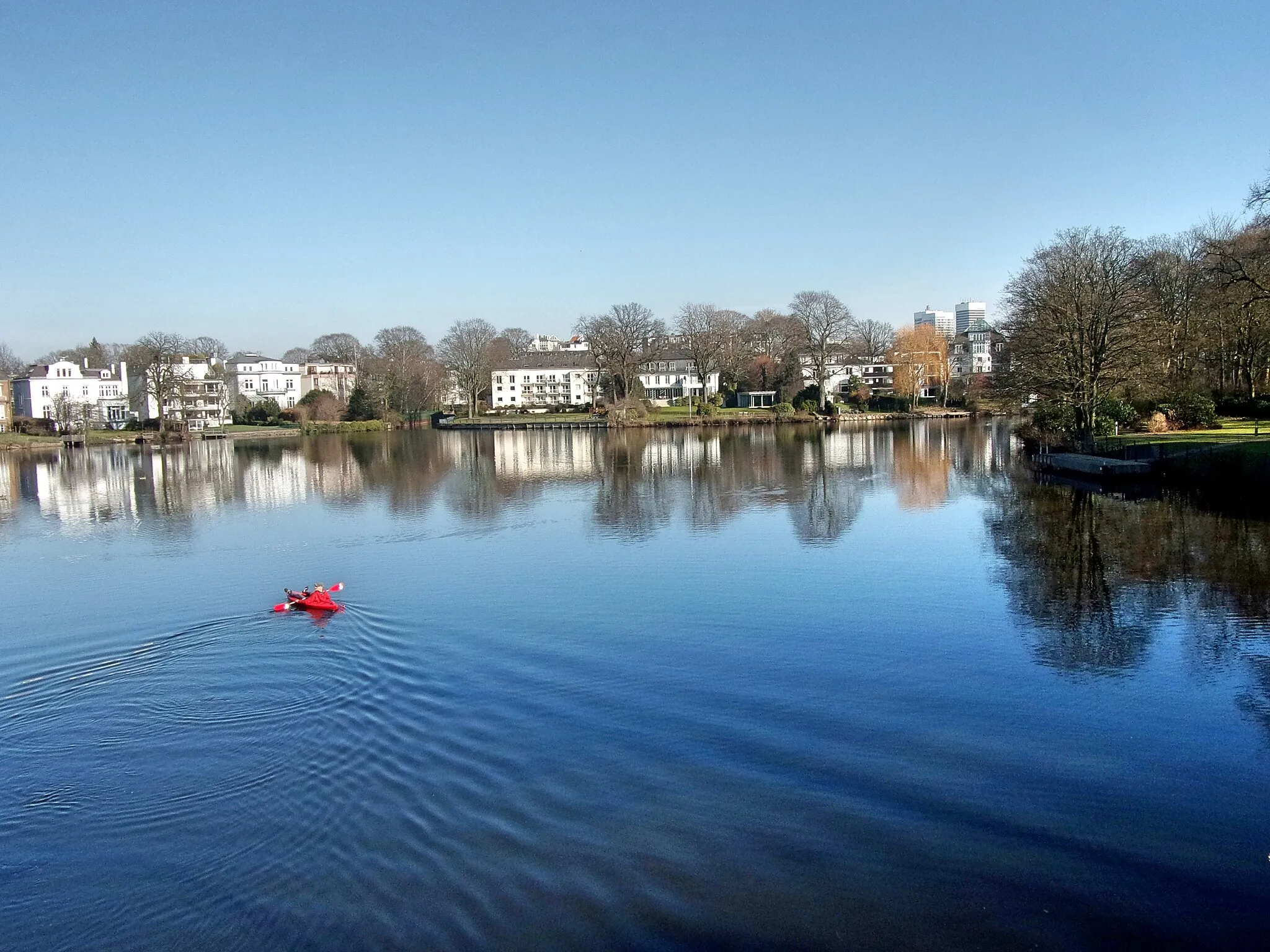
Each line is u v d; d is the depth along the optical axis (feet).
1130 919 31.07
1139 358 175.83
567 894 32.53
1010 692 53.16
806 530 109.70
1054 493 137.90
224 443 336.29
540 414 474.90
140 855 35.81
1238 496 126.00
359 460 235.81
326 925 31.07
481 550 101.24
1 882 34.30
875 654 60.80
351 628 68.23
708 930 30.48
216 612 74.74
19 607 79.05
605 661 59.62
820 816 38.04
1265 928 30.48
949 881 33.27
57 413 361.10
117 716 50.34
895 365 421.18
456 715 49.65
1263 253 147.84
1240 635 63.52
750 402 467.11
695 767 42.75
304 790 40.81
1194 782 41.37
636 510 129.90
